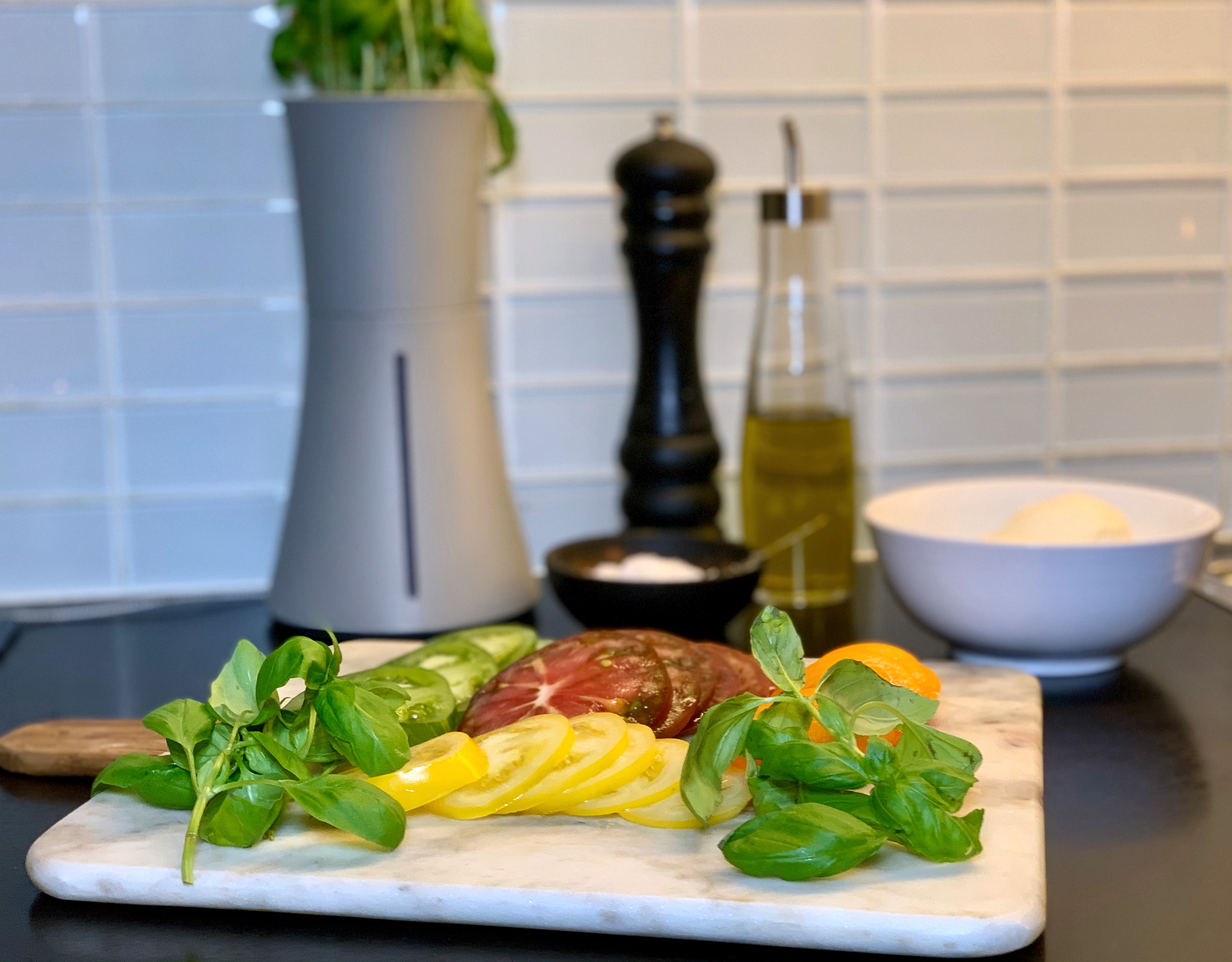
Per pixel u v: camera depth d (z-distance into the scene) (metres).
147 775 0.54
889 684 0.53
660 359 0.93
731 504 1.05
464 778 0.54
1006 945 0.45
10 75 0.94
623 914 0.47
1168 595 0.73
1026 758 0.59
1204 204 1.04
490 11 0.96
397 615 0.83
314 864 0.50
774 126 1.00
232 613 0.95
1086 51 1.01
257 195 0.97
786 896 0.47
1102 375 1.05
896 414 1.04
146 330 0.98
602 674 0.61
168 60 0.95
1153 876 0.52
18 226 0.95
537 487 1.03
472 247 0.84
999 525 0.88
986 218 1.02
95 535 1.00
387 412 0.82
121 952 0.48
